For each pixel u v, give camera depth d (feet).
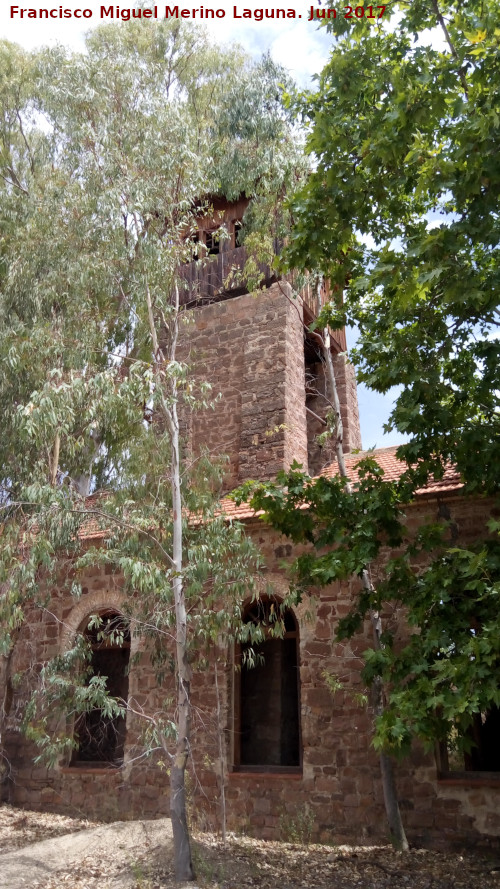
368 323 32.04
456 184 24.00
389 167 27.63
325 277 31.45
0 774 41.34
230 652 37.93
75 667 31.96
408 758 31.50
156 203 33.99
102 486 40.22
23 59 54.54
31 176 49.06
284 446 47.47
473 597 27.07
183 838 25.96
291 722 38.99
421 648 24.32
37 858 28.25
